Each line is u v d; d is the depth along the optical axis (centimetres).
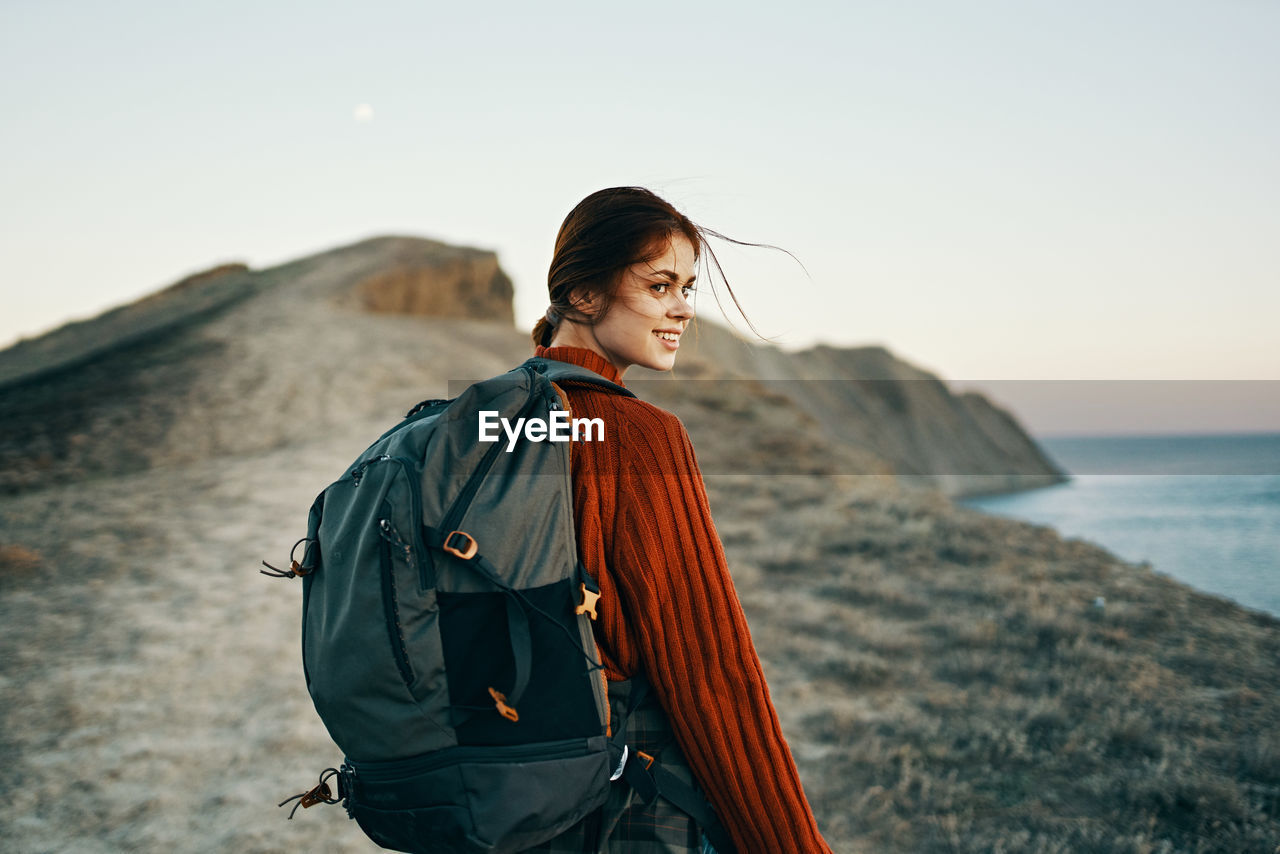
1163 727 444
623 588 99
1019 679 528
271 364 3130
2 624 806
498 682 92
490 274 6469
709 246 120
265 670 674
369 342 3694
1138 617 626
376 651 92
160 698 620
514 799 89
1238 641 577
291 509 1359
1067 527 1256
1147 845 329
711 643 97
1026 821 364
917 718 484
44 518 1342
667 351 118
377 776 95
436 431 100
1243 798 366
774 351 10719
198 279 6281
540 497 97
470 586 93
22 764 513
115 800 466
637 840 103
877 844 360
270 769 502
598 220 113
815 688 553
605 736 95
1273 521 1139
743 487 1457
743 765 97
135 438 2206
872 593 750
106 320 5672
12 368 5069
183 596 898
